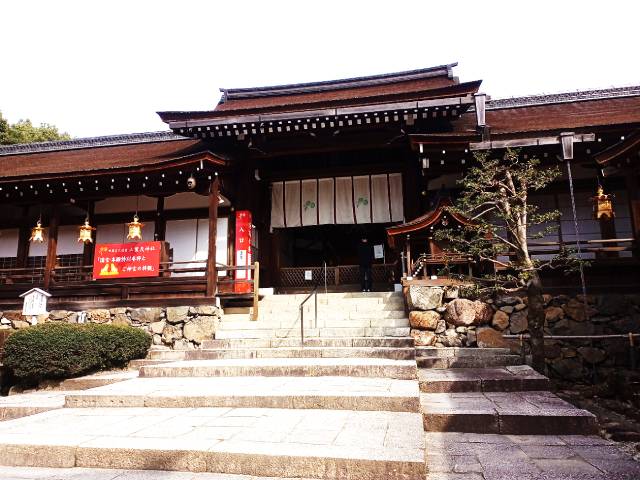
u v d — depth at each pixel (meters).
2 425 4.53
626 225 10.77
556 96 14.47
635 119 10.62
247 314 10.38
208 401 5.22
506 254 8.12
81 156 16.41
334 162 13.46
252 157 12.84
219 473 3.51
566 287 8.74
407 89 15.07
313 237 18.86
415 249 9.94
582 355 8.27
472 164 10.52
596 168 10.49
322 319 9.78
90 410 5.21
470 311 8.49
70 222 13.59
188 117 12.25
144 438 3.96
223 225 12.73
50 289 11.39
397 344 8.19
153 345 10.03
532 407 4.88
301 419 4.51
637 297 8.42
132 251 11.10
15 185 11.56
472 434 4.55
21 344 7.95
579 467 3.54
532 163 7.66
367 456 3.34
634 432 4.55
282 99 16.39
